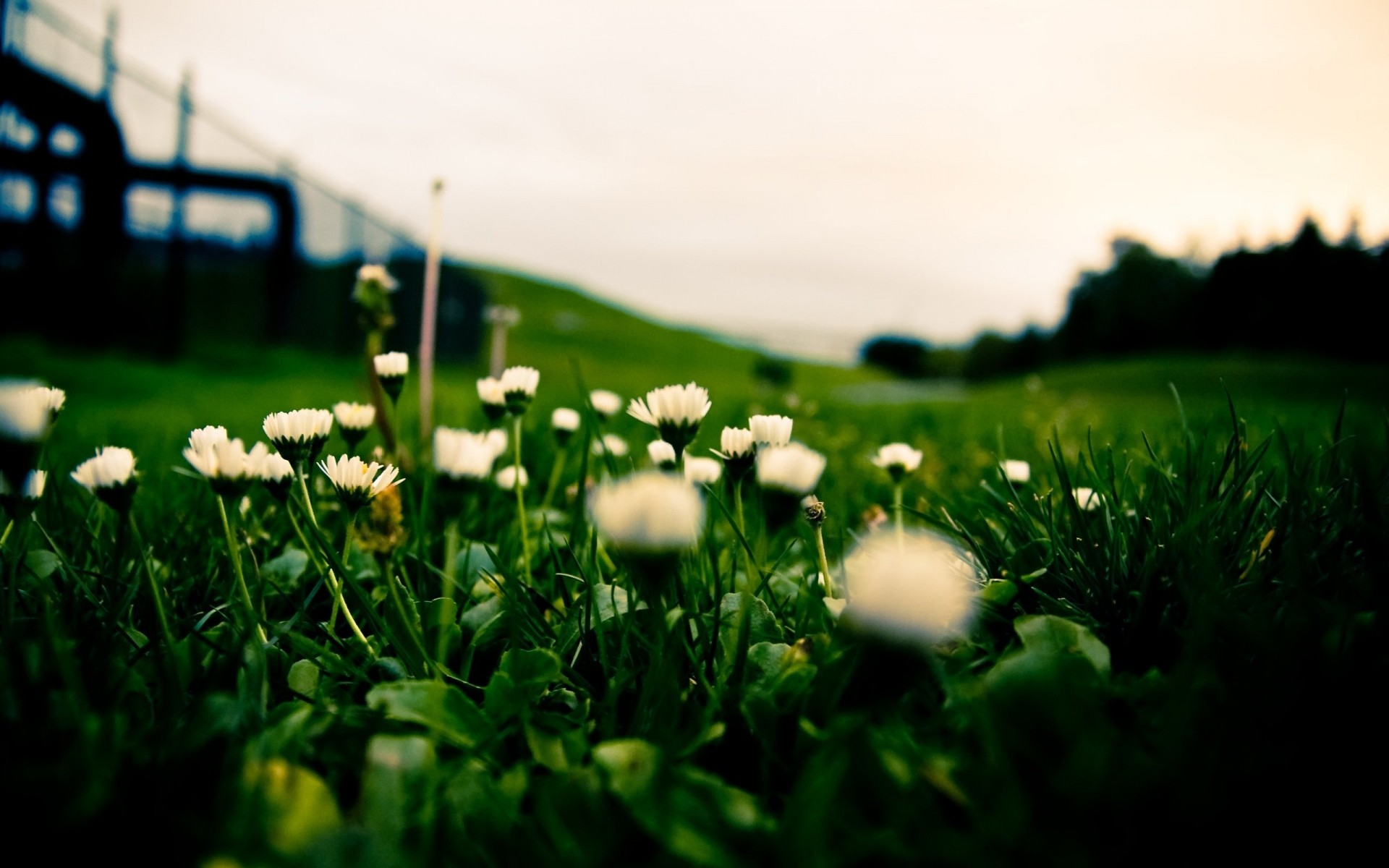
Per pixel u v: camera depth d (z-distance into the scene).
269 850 0.14
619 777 0.16
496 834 0.16
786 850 0.14
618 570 0.26
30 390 0.21
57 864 0.15
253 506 0.35
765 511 0.19
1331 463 0.28
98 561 0.26
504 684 0.20
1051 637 0.20
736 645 0.22
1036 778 0.16
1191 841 0.15
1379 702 0.16
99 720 0.17
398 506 0.21
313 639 0.24
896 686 0.16
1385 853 0.15
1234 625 0.19
